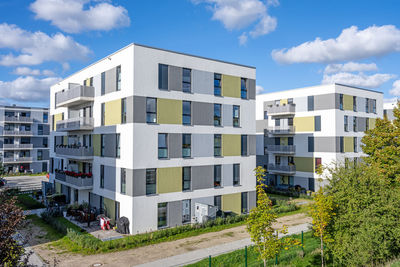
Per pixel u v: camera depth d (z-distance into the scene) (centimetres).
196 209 2141
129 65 1945
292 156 3581
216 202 2275
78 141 2647
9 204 970
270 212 1198
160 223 2000
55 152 3139
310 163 3400
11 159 5044
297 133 3531
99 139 2272
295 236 1859
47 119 5478
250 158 2481
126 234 1862
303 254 1525
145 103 1948
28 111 5278
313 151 3381
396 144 1923
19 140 5194
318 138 3347
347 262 1224
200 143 2200
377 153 1916
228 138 2353
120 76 2066
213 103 2283
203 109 2225
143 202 1917
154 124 1983
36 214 2359
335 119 3222
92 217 2144
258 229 1152
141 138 1923
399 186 1678
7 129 5103
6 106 5050
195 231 1933
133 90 1902
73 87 2550
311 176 3381
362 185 1268
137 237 1727
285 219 2302
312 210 1287
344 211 1247
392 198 1248
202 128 2214
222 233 1920
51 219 2055
